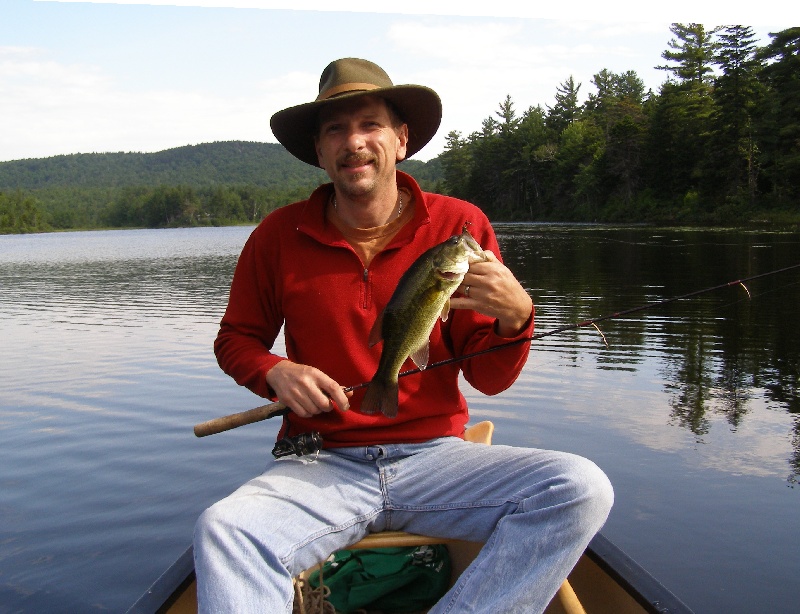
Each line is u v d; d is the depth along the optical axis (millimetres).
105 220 164500
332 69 2920
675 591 3996
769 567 4238
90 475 5875
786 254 22516
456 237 2445
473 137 102562
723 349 9898
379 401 2623
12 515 5164
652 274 18906
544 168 81062
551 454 2525
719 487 5309
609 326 11836
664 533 4656
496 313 2514
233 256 37656
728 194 51375
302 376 2598
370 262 2850
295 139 3209
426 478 2660
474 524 2580
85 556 4578
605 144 68625
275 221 3021
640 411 7113
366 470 2723
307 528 2484
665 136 59219
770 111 48750
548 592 2330
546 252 28203
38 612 3930
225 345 2973
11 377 9312
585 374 8578
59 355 10719
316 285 2844
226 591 2250
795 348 9859
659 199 59281
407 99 2912
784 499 5086
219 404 7797
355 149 2797
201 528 2340
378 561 3100
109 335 12484
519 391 7867
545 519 2328
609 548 2949
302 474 2701
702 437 6336
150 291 20359
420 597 3064
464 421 2973
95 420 7332
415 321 2521
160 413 7512
